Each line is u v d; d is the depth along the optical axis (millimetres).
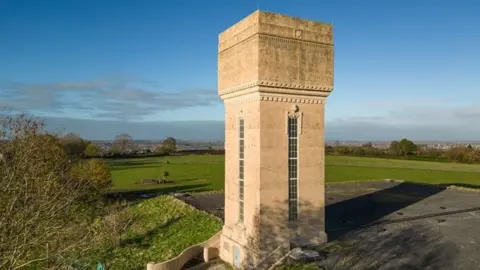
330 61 26422
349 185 59531
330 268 21781
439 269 21094
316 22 25828
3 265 20922
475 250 24281
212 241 29969
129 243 36344
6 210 22391
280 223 24953
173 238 36156
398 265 21750
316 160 26484
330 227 30547
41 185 25906
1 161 27172
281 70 24406
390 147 150125
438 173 89625
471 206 39375
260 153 24234
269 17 24000
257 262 24141
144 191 65875
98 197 47312
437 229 29375
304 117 25938
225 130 28906
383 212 36531
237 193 27047
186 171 98500
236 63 26266
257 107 24438
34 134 31422
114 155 142125
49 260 24484
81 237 28531
